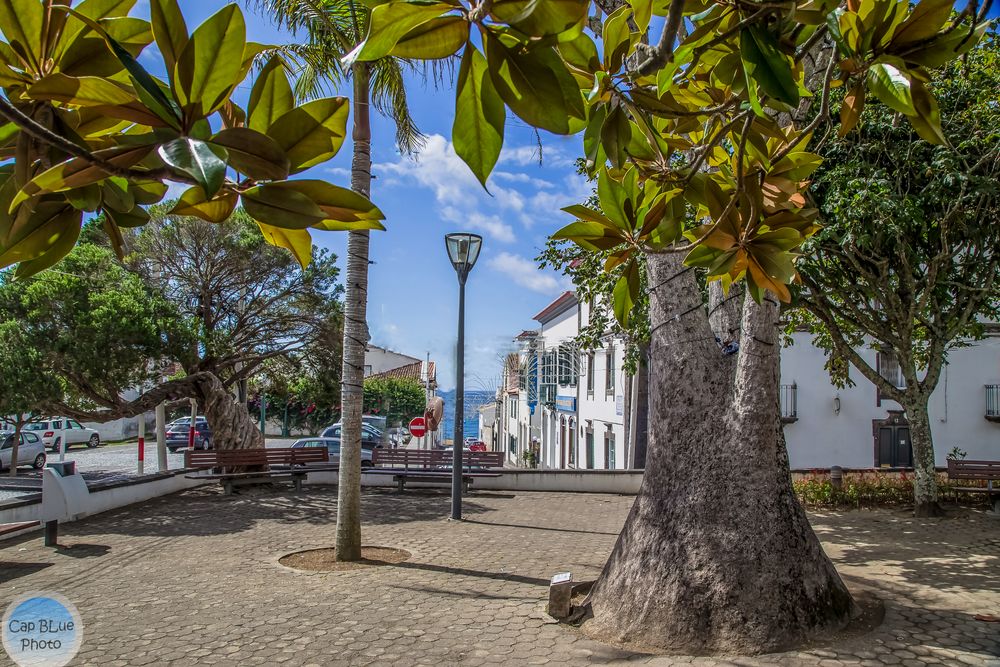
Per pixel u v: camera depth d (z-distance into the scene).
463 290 12.84
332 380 17.75
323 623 6.46
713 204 2.14
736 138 2.40
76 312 13.49
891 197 10.06
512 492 16.08
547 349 38.03
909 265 12.05
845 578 7.89
